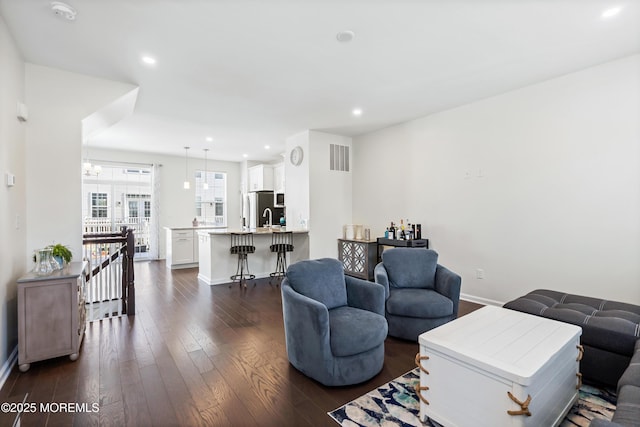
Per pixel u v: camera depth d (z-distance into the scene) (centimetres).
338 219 586
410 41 264
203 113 452
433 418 178
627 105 293
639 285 288
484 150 400
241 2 211
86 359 257
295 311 232
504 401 150
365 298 267
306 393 210
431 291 322
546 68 315
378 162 550
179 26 239
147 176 785
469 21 236
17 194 262
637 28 245
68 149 308
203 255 562
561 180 335
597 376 211
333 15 227
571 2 214
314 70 317
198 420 183
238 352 271
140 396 206
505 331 194
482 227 404
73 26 237
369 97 393
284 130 550
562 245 335
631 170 291
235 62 299
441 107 430
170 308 396
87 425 179
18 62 267
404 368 246
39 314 241
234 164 898
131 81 338
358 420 184
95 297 417
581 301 261
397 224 516
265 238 583
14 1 206
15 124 257
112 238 365
